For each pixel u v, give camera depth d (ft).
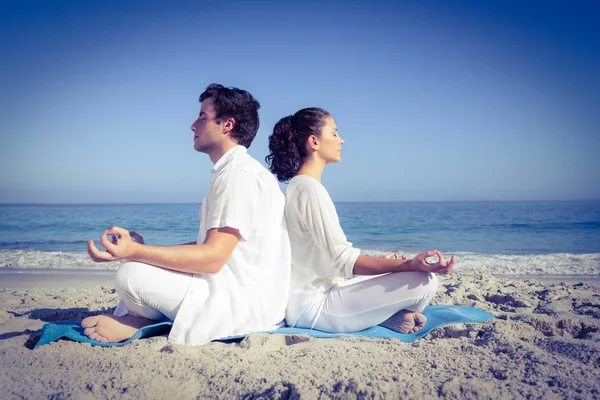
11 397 6.45
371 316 9.59
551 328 10.13
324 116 9.97
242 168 9.02
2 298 15.25
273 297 9.36
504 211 139.13
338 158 10.13
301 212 9.37
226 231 8.64
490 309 12.99
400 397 6.05
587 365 7.29
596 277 22.20
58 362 7.73
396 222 86.69
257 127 9.92
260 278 9.18
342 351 8.21
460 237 59.52
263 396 6.26
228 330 8.81
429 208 178.50
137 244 8.18
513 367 7.23
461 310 11.21
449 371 7.20
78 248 44.73
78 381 6.98
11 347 8.52
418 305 9.61
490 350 8.28
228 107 9.35
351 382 6.33
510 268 26.96
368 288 9.47
